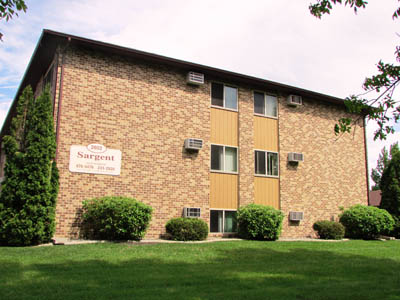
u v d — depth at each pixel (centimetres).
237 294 637
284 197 1762
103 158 1359
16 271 754
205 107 1619
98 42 1364
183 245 1216
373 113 902
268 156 1761
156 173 1454
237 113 1706
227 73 1639
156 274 774
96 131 1362
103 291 627
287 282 752
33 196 1155
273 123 1805
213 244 1275
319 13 921
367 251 1291
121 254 987
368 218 1759
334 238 1708
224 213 1598
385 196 2019
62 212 1266
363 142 2106
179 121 1540
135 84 1466
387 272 903
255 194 1689
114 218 1248
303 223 1798
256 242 1405
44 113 1238
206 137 1598
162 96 1518
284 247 1297
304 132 1894
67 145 1305
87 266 825
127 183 1391
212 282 724
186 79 1589
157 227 1424
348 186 1991
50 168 1220
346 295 661
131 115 1438
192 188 1526
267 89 1816
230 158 1658
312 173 1878
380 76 881
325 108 2002
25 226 1116
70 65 1358
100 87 1396
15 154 1195
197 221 1413
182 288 667
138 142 1435
